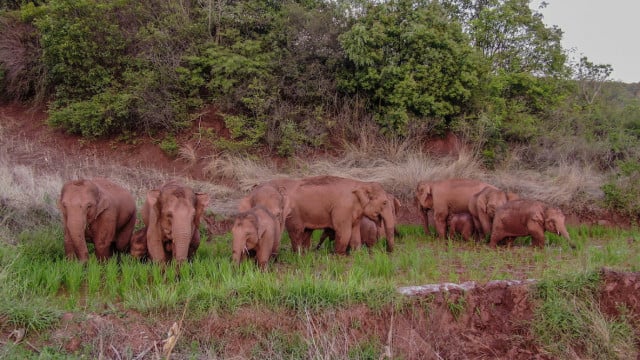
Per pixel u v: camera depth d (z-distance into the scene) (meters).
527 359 8.33
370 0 20.23
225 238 13.34
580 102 24.86
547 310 8.74
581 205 16.62
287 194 11.88
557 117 22.05
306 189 12.62
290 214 12.52
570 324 8.64
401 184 17.27
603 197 16.86
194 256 10.73
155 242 9.85
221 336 7.73
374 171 17.83
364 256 11.38
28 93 20.80
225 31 20.00
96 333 7.39
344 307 8.27
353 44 19.00
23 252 9.91
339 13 20.08
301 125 19.38
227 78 19.19
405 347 8.05
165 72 19.06
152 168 18.28
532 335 8.56
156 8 20.59
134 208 11.41
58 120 18.78
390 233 12.71
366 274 9.66
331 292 8.36
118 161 18.50
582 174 18.14
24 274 8.80
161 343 7.42
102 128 18.86
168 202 9.62
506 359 8.28
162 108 18.92
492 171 18.91
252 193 11.80
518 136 20.39
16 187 13.21
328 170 17.94
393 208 13.77
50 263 9.56
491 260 11.34
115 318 7.71
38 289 8.45
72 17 19.06
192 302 8.01
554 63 23.31
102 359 6.95
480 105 20.08
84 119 18.64
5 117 19.88
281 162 18.81
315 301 8.23
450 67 19.36
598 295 9.09
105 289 8.77
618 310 8.94
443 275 10.12
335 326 7.97
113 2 19.86
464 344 8.35
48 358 6.79
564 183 17.45
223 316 7.93
